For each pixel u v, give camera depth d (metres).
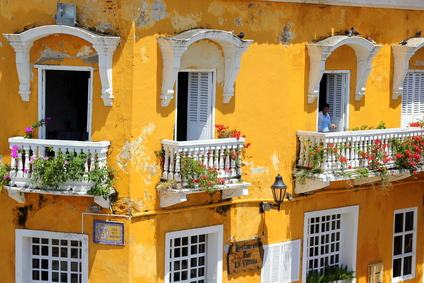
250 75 28.97
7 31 26.94
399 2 32.44
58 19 26.17
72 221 27.16
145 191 26.97
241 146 28.09
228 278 29.22
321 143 29.84
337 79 31.66
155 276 27.53
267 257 30.12
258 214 29.75
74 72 28.11
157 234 27.44
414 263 34.91
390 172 31.39
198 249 28.81
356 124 31.98
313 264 31.78
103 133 26.59
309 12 30.16
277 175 29.70
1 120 27.36
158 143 27.08
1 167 26.98
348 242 32.53
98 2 26.20
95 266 27.14
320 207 31.42
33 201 27.34
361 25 31.66
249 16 28.69
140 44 26.30
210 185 27.11
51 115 27.88
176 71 26.72
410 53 32.62
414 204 34.62
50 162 25.94
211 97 28.22
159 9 26.56
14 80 27.09
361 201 32.56
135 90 26.33
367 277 33.16
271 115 29.62
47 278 27.81
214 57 28.05
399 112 33.41
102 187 26.11
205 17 27.64
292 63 29.97
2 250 27.83
